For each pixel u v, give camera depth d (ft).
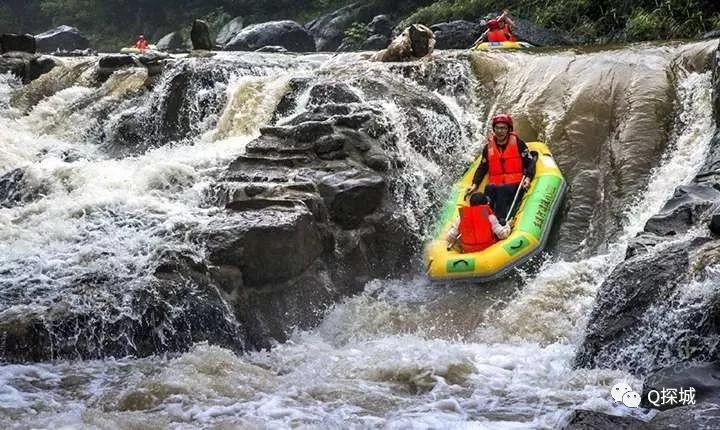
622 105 94.99
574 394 55.21
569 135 94.38
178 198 84.48
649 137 91.04
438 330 75.25
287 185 79.20
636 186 87.76
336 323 76.33
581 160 92.32
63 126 122.21
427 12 216.33
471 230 82.33
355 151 85.97
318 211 78.54
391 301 80.28
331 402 54.75
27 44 146.92
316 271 77.46
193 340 66.85
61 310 65.67
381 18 238.07
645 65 99.09
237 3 336.49
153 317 66.33
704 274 58.18
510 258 79.71
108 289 67.62
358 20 262.26
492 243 82.23
